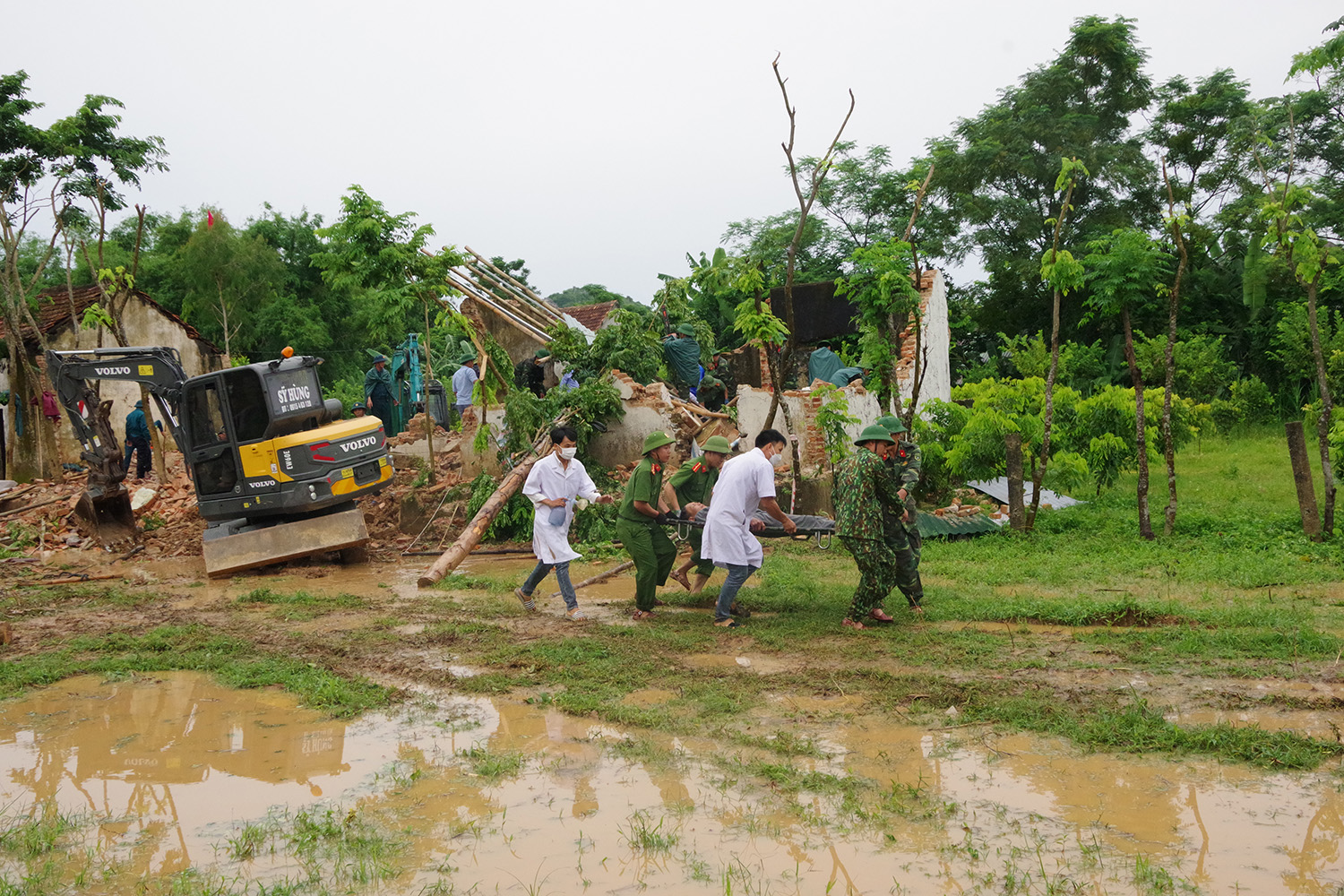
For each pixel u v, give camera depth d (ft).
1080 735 17.62
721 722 19.31
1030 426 48.21
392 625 29.19
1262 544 36.99
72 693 23.41
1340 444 41.98
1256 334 87.40
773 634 25.58
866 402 53.16
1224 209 88.12
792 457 42.11
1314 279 38.22
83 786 17.52
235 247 127.54
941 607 27.91
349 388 123.13
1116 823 14.37
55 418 66.54
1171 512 40.01
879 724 18.92
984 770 16.55
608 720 19.86
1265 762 16.28
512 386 54.24
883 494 26.35
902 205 104.99
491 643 26.22
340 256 51.49
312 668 24.53
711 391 57.41
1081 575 32.68
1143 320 91.35
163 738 19.97
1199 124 97.09
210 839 15.14
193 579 39.68
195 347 82.02
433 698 21.97
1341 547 34.99
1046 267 40.75
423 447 57.16
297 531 41.16
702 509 28.89
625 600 31.73
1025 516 44.88
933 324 67.21
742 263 54.75
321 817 15.79
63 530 47.42
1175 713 18.72
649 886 13.01
